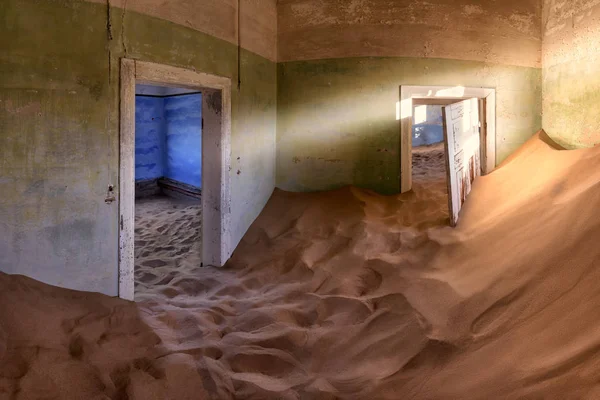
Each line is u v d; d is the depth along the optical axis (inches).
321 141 224.8
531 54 221.9
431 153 378.3
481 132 225.0
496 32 219.3
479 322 109.4
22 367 92.4
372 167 221.9
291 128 227.3
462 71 219.0
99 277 137.5
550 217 136.3
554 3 210.2
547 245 123.5
